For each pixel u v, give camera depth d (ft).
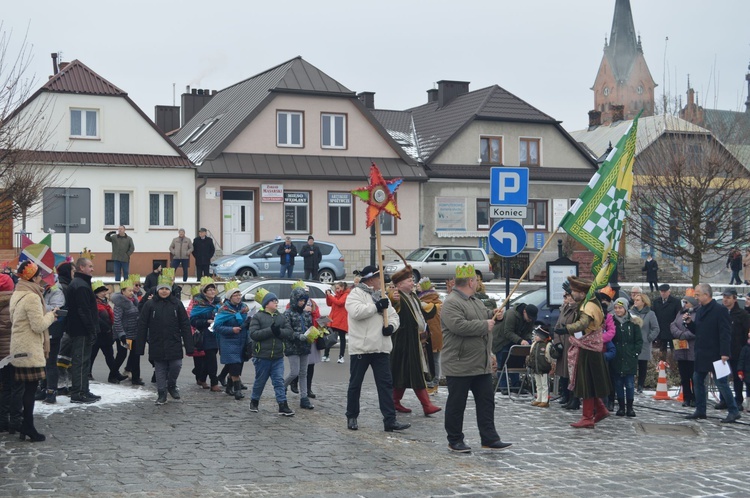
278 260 109.81
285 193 128.77
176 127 173.99
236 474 29.40
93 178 117.29
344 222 132.46
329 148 132.57
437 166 139.23
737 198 100.37
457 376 33.53
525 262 133.69
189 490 27.12
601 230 48.83
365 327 37.78
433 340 49.73
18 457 31.58
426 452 33.63
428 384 50.21
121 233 101.50
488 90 147.74
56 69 142.41
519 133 145.07
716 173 98.27
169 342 44.21
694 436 39.34
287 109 129.90
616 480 29.71
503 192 49.42
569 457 33.55
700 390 44.16
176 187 122.01
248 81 146.51
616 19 440.04
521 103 146.92
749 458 34.37
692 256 100.17
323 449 33.83
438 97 159.02
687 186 97.66
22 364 34.14
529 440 36.91
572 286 40.96
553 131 146.92
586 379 40.11
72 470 29.60
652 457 34.04
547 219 146.20
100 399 45.11
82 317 43.60
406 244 135.85
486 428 34.35
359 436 36.70
